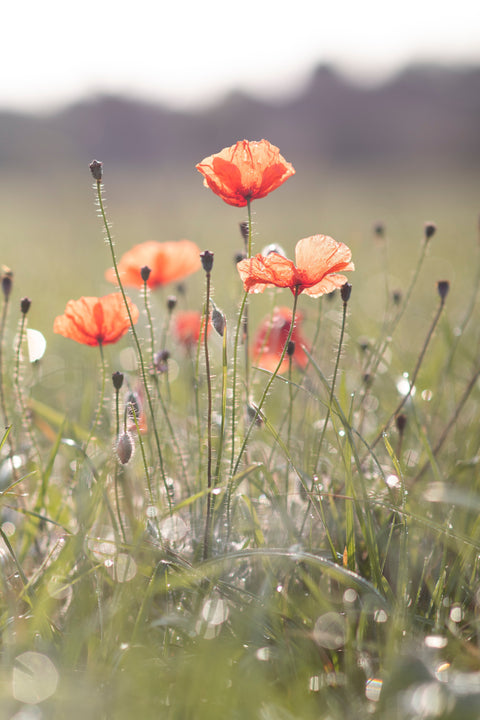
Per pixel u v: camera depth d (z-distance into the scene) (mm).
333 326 1467
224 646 1023
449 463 1237
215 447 1203
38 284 2898
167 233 4430
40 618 1036
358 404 1291
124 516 1182
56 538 1173
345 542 1123
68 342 1972
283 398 1382
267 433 1291
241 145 1118
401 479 1103
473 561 1105
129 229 5031
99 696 995
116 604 1053
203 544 1113
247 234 1167
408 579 1100
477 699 979
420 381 1371
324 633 1047
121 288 1128
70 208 7633
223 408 1118
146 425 1240
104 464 1180
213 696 991
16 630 1043
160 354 1211
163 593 1104
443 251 3658
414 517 1077
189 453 1242
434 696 982
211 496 1111
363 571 1108
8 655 1021
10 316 2160
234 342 1113
